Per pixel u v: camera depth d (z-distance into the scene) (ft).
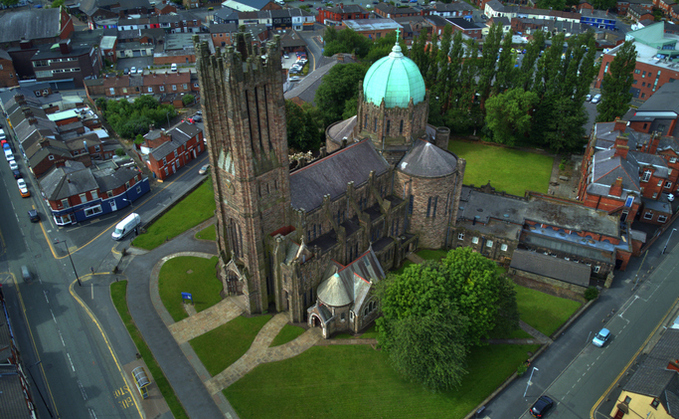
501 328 254.27
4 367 222.28
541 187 424.87
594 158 382.42
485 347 264.72
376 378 243.60
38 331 272.72
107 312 285.02
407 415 226.58
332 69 491.72
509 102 456.86
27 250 342.23
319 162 295.07
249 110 226.58
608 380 247.91
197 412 226.99
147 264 325.62
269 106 235.20
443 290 233.14
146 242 348.79
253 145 237.86
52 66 640.58
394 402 232.32
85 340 266.16
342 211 296.71
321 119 482.69
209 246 344.08
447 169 314.14
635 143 413.80
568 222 334.44
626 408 218.18
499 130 479.00
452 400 233.96
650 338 272.10
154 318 279.49
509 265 321.52
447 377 226.99
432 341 223.51
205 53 223.10
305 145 438.81
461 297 238.48
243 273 267.59
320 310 260.01
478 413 227.81
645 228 371.56
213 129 241.96
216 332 269.03
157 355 255.70
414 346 221.25
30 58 649.61
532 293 301.43
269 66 224.53
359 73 485.15
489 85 506.89
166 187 425.69
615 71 453.58
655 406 205.05
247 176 234.99
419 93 329.11
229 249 280.31
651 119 457.68
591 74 452.76
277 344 261.03
